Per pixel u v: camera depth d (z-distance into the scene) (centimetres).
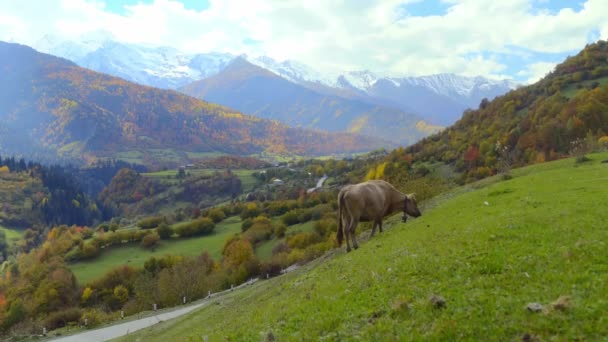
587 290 823
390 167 13938
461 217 2181
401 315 925
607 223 1334
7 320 7969
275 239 12100
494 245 1282
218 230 13962
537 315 764
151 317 6322
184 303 7744
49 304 8600
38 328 7169
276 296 1867
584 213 1557
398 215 3653
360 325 949
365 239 2711
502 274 1013
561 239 1222
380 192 2369
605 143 4825
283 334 1054
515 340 716
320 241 10681
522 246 1212
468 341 745
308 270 2662
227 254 10531
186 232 13312
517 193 2609
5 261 13862
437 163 13912
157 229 13088
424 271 1190
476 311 837
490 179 4356
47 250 11994
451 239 1547
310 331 1002
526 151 10100
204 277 8731
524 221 1561
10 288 9819
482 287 962
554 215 1585
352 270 1570
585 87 13738
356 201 2214
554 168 3991
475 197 2927
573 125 9738
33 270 10231
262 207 15600
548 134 10144
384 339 834
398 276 1217
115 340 3850
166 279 8475
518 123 12788
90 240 12475
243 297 3447
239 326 1377
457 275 1081
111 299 9031
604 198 1817
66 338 5641
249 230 12538
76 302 8950
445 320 833
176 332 2827
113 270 9900
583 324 705
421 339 791
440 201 3672
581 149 4753
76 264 11250
